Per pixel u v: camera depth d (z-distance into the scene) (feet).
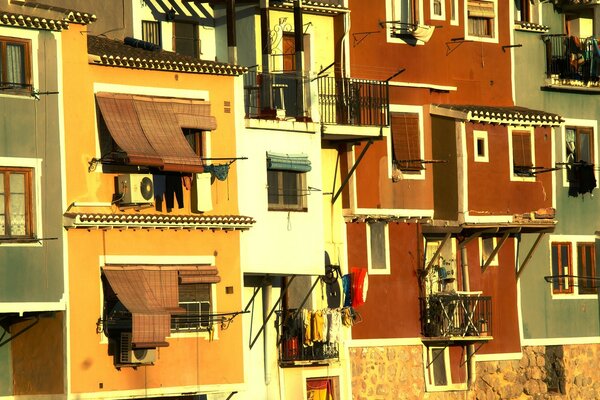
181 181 339.57
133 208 331.36
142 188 328.70
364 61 391.04
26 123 319.06
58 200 322.34
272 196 358.23
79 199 325.01
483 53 416.67
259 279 366.43
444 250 405.80
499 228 407.23
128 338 326.44
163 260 335.06
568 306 430.61
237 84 350.02
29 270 317.63
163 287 331.98
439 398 399.24
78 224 321.73
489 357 410.31
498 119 404.16
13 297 315.58
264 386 366.63
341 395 380.78
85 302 323.98
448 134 400.88
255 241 353.92
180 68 340.18
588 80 437.99
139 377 330.13
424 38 400.88
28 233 318.65
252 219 345.92
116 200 329.11
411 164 396.98
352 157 385.09
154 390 331.98
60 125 323.57
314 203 364.58
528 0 434.71
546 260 427.33
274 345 369.09
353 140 383.86
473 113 398.83
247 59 372.58
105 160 327.88
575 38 437.17
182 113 338.75
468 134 399.65
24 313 325.21
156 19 366.43
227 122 347.97
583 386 431.84
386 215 391.04
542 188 413.80
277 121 359.25
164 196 337.11
